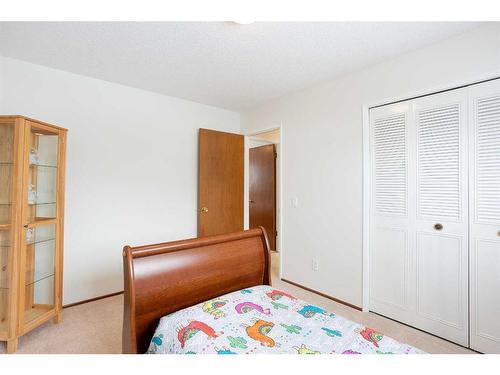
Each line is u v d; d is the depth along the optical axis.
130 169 2.94
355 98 2.51
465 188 1.86
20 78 2.31
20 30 1.87
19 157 1.87
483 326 1.77
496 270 1.73
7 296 1.83
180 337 1.14
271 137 4.51
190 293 1.46
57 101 2.49
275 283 3.14
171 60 2.32
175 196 3.30
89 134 2.67
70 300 2.53
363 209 2.42
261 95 3.22
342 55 2.20
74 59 2.30
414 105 2.13
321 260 2.80
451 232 1.93
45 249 2.20
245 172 3.89
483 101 1.78
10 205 1.89
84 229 2.63
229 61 2.33
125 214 2.89
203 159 3.40
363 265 2.42
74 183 2.57
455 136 1.91
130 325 1.18
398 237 2.22
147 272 1.31
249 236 1.80
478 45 1.79
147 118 3.07
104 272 2.75
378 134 2.36
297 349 1.05
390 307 2.27
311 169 2.92
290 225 3.15
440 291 1.98
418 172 2.10
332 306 2.53
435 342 1.91
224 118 3.81
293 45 2.05
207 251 1.57
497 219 1.73
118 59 2.30
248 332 1.16
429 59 2.02
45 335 2.01
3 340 1.78
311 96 2.93
